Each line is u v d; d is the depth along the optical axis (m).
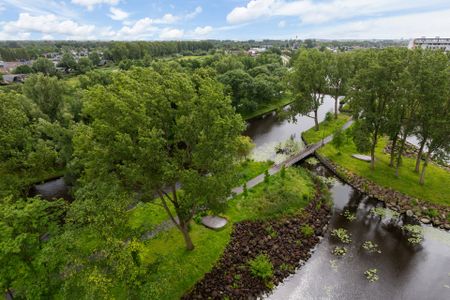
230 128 20.11
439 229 30.12
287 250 26.61
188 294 21.69
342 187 38.44
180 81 19.30
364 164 41.78
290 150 49.66
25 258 15.10
